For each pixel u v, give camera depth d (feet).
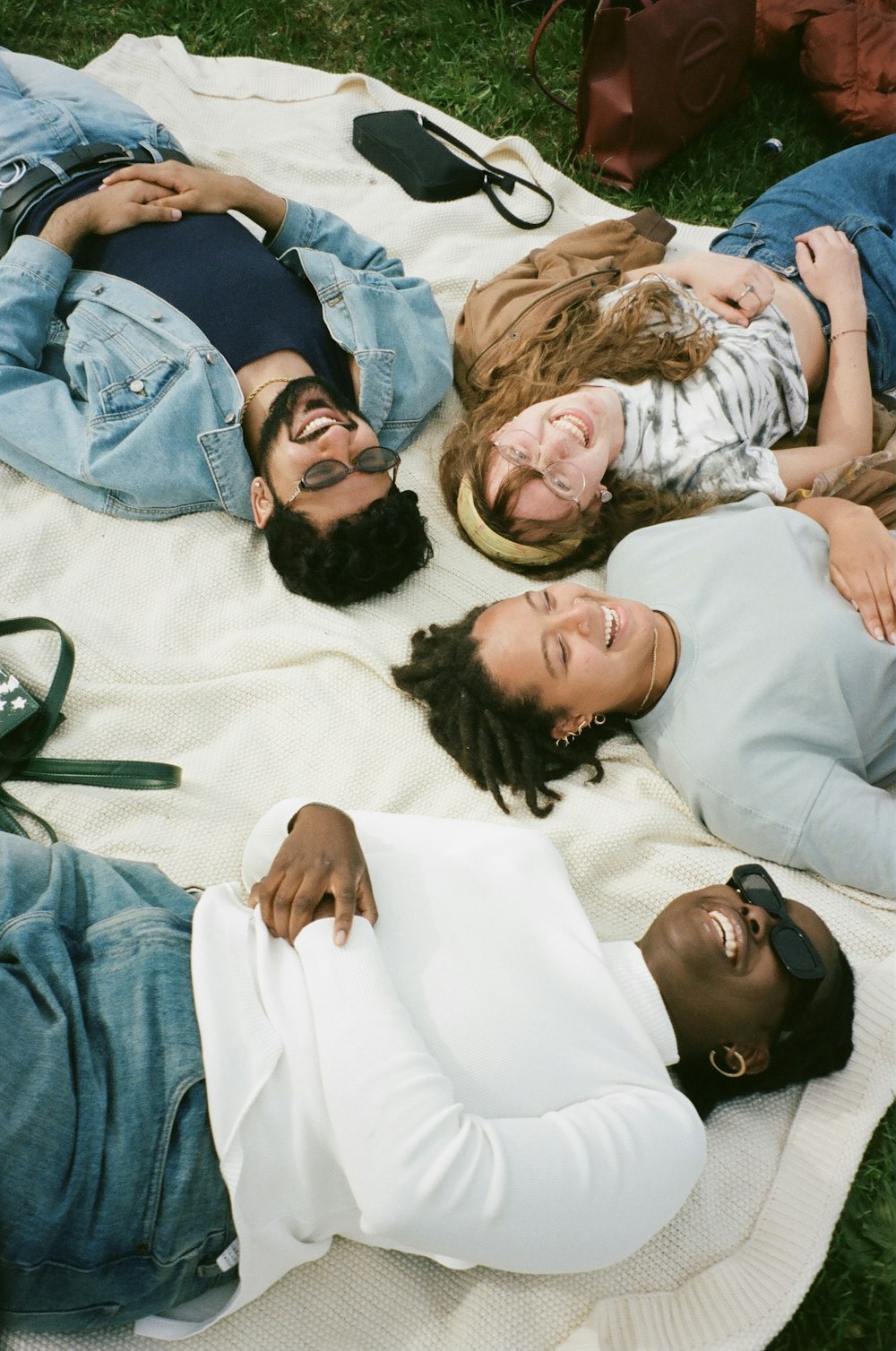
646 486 8.87
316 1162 5.29
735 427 8.89
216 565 8.74
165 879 6.24
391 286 9.71
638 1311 6.08
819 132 12.17
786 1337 6.36
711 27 10.90
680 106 11.25
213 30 12.17
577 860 7.50
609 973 5.90
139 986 5.47
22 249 8.98
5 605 8.40
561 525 8.64
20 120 9.52
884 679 7.52
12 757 7.49
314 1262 6.14
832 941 6.37
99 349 8.87
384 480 8.40
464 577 9.00
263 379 8.89
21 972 5.40
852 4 11.50
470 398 9.91
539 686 7.54
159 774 7.57
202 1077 5.27
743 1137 6.73
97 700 7.95
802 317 9.61
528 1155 5.05
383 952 5.77
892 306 9.62
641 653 7.66
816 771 7.29
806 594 7.68
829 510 8.29
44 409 8.77
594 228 10.36
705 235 11.21
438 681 7.89
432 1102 5.02
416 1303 6.11
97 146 9.56
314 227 9.89
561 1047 5.57
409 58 12.37
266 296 9.19
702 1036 6.11
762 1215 6.49
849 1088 6.75
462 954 5.81
